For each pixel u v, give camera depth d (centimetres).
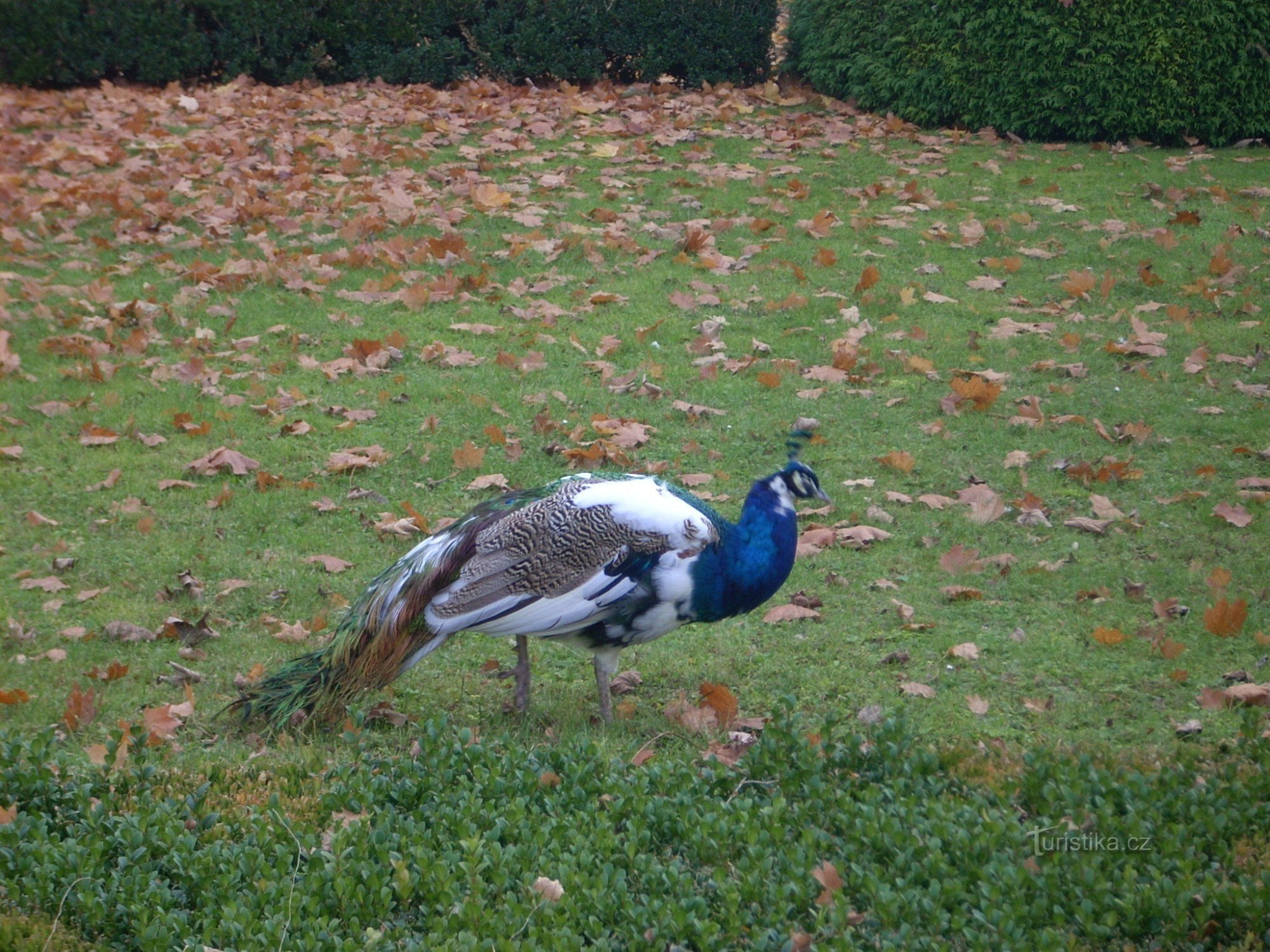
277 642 649
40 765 589
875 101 1158
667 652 653
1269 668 636
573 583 610
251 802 592
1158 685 633
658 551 611
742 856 575
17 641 645
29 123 1068
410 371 768
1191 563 673
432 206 917
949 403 745
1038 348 781
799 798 591
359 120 1096
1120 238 873
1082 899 560
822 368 765
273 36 1193
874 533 687
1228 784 589
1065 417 738
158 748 611
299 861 574
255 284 821
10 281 808
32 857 569
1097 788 587
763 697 634
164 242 849
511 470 716
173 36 1179
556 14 1211
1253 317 798
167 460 716
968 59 1092
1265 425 731
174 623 649
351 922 558
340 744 615
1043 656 643
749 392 757
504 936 555
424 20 1216
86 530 686
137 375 758
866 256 851
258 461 717
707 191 971
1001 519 696
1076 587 667
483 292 820
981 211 930
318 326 792
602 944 552
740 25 1226
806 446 728
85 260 831
